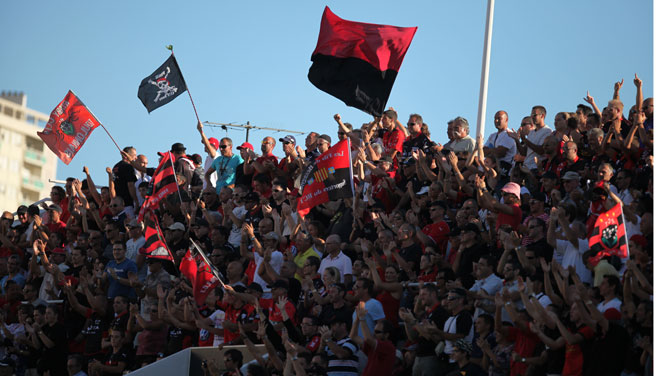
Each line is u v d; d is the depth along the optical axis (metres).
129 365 54.50
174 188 64.38
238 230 60.56
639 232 42.38
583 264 41.81
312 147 64.06
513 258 41.81
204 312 52.62
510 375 38.12
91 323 57.72
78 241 64.25
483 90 56.41
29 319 62.16
